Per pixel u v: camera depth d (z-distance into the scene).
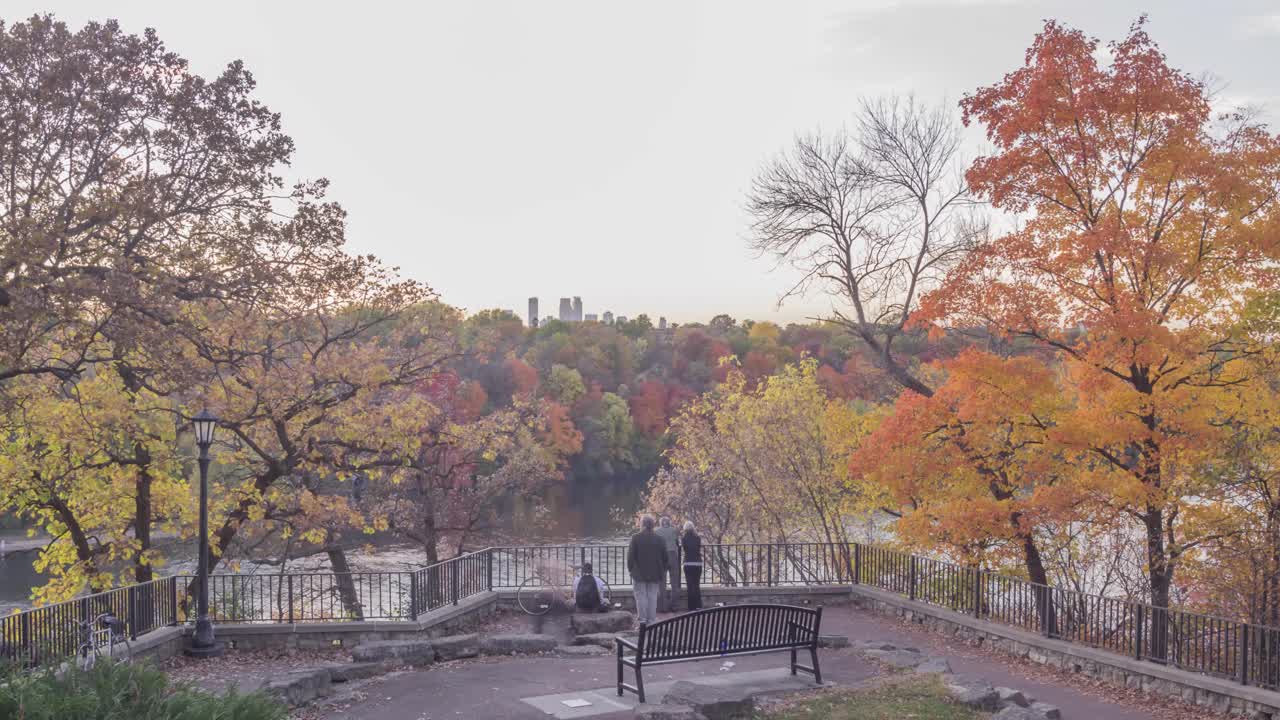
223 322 20.78
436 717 10.91
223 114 18.45
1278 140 18.03
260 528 26.34
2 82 15.99
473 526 35.75
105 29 17.38
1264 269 17.98
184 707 7.64
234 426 21.88
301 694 11.65
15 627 12.51
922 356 29.69
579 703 11.49
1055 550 21.33
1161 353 17.84
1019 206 20.00
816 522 33.25
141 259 17.03
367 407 25.69
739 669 13.42
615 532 58.47
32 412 20.80
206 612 15.86
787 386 34.56
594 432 79.94
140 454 22.17
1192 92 18.58
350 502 30.95
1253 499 17.66
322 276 20.08
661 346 92.31
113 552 21.81
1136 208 19.58
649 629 11.57
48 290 15.00
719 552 22.20
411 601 17.36
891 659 13.84
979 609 17.38
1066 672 14.88
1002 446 20.03
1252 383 17.81
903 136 27.19
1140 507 18.02
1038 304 18.72
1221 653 13.77
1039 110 19.09
